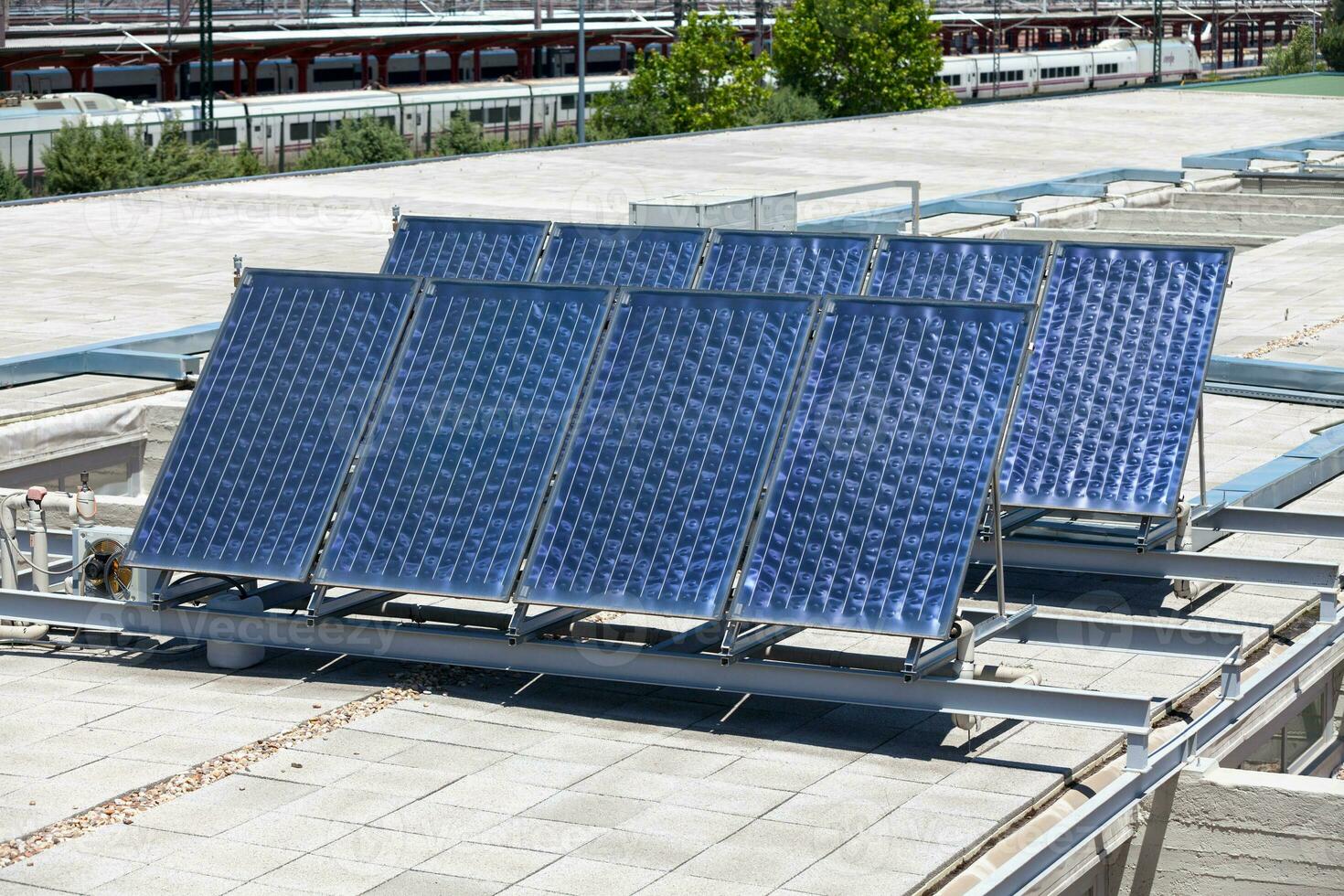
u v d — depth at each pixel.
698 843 8.60
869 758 9.71
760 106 79.19
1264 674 10.55
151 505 11.18
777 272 13.69
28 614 11.39
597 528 10.32
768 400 10.62
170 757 9.71
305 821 8.88
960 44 144.12
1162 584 12.52
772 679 9.99
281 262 29.00
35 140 57.31
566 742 9.95
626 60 120.94
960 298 12.69
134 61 87.38
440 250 14.58
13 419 17.58
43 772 9.50
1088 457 11.66
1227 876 9.64
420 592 10.34
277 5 106.50
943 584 9.59
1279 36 172.88
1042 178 40.84
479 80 110.44
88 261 29.34
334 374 11.55
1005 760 9.65
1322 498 14.51
